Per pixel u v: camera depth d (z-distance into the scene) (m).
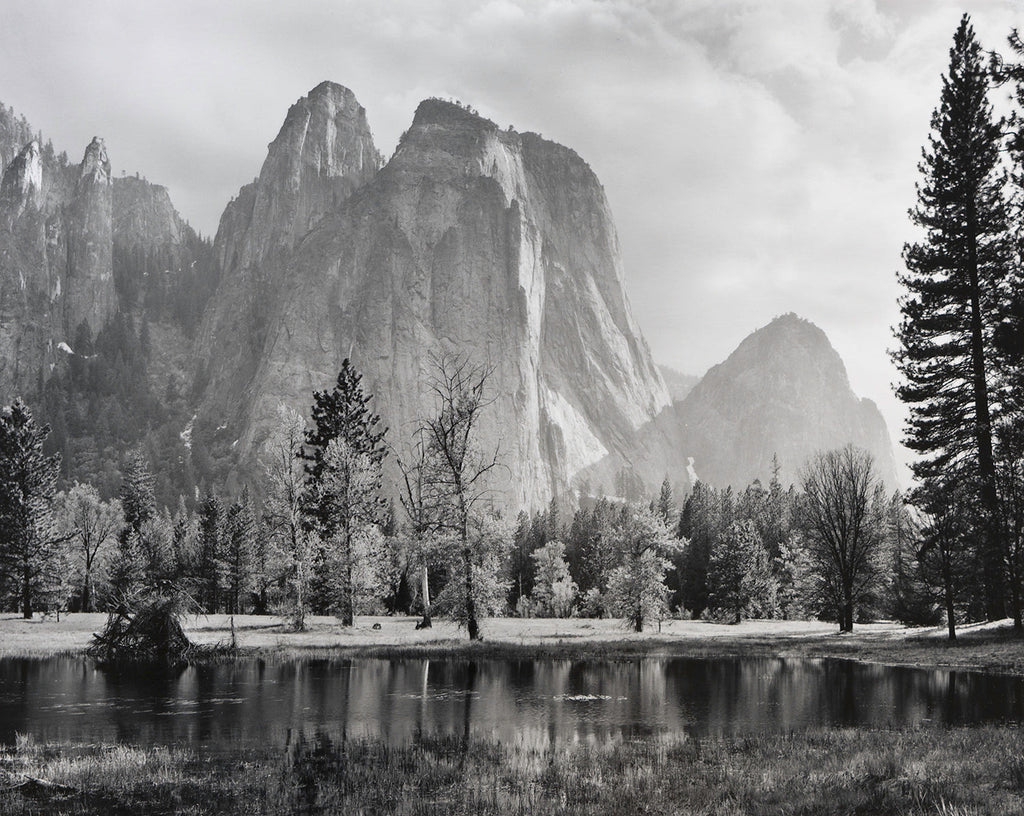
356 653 38.72
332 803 13.53
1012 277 43.53
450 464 46.09
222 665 34.94
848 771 13.78
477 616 45.91
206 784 14.74
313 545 55.22
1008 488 42.69
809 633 60.16
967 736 16.59
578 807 12.85
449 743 18.52
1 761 16.55
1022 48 23.36
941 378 47.25
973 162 47.69
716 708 23.78
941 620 64.50
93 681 29.50
